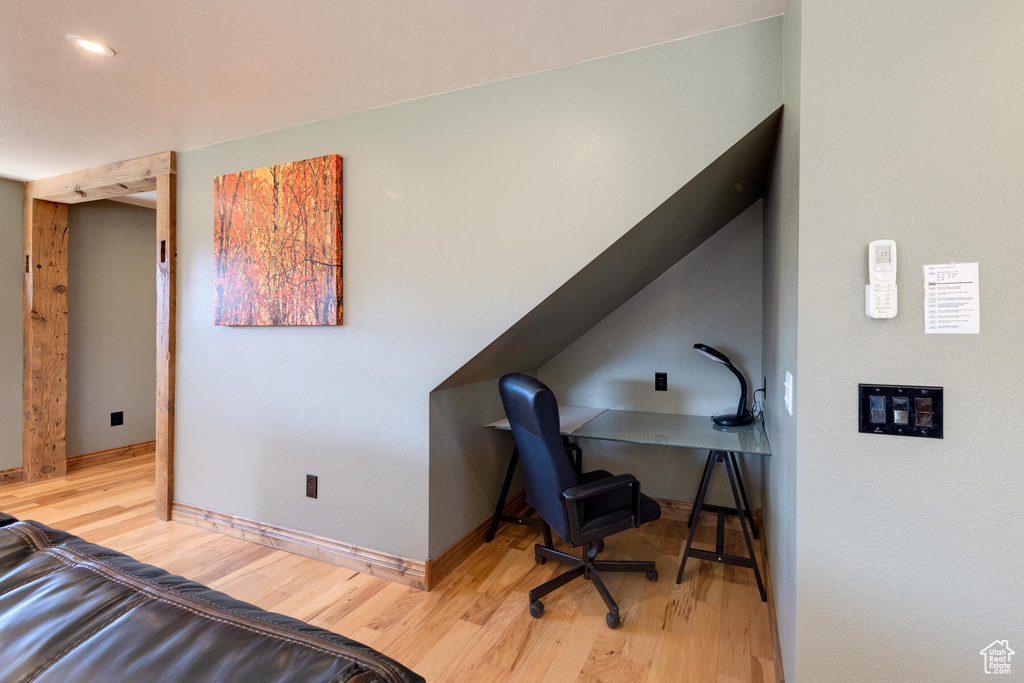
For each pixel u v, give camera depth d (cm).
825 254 112
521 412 187
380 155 220
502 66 186
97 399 392
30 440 346
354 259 226
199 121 234
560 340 277
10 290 343
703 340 273
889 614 108
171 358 279
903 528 107
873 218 108
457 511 235
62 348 360
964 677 104
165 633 56
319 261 229
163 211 277
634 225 177
